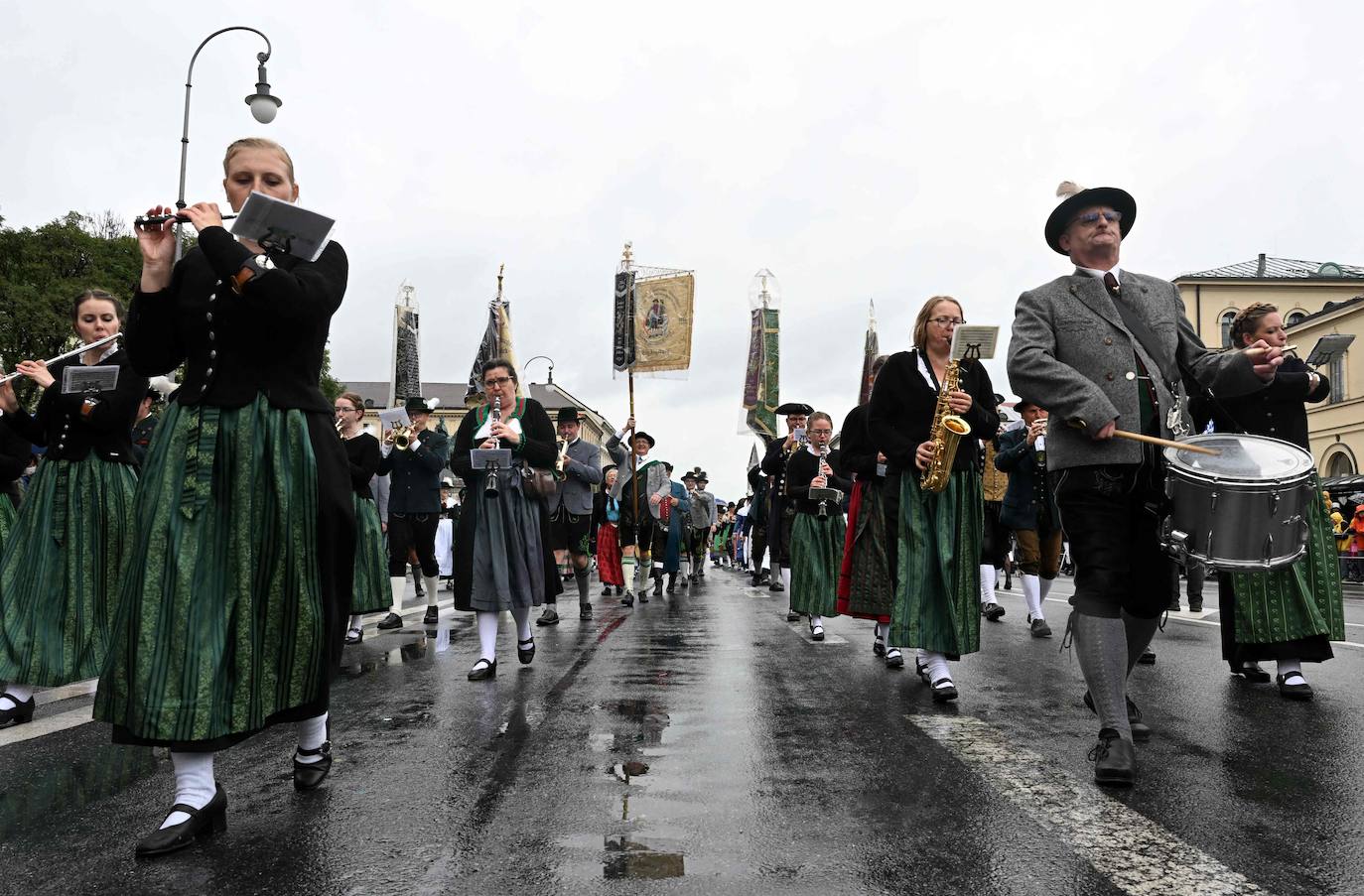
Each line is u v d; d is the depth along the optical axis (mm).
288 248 2615
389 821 2576
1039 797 2756
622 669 5406
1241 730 3654
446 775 3035
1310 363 5516
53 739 3717
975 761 3180
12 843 2455
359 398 6871
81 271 30062
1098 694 3020
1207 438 3291
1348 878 2127
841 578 5480
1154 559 3262
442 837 2432
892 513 5020
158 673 2459
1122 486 3162
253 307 2650
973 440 4668
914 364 4922
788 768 3094
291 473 2684
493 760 3219
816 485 7000
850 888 2082
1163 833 2430
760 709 4121
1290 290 42656
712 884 2105
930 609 4434
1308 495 2982
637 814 2611
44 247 29609
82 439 4465
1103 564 3123
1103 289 3391
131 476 4594
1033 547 7211
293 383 2746
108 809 2762
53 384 4484
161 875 2211
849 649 6383
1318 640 4387
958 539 4516
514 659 5887
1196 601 8781
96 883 2170
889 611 5250
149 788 2994
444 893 2070
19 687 4129
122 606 2537
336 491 2783
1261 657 4508
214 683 2488
